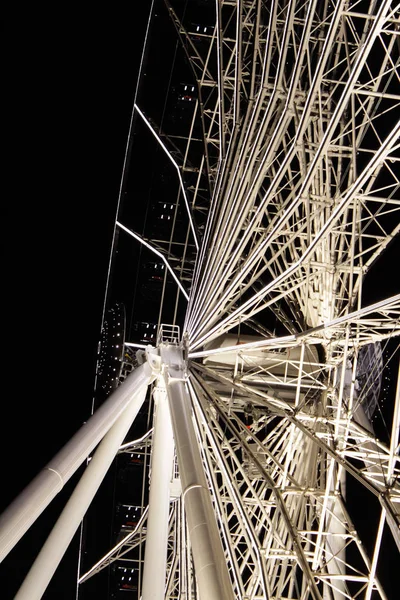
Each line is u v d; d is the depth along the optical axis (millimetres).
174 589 31297
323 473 26531
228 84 31328
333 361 27906
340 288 29172
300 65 18984
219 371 29094
